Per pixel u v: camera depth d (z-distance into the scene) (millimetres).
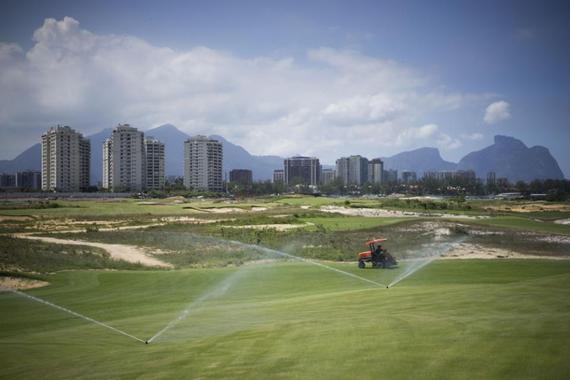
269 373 12516
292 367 12836
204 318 22391
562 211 123938
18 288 33688
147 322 22359
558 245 56969
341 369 12297
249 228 77812
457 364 11945
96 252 55094
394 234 67125
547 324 15266
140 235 71938
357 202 165375
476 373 11258
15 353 17438
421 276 35156
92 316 24719
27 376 14406
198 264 48312
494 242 59312
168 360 14820
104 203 163625
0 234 73438
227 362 13914
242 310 23891
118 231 79000
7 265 41719
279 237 65875
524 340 13570
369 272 38781
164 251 58031
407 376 11367
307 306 23297
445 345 13578
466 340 13930
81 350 17594
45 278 36906
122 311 25844
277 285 33188
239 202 176500
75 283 35625
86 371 14430
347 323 17625
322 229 72375
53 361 16094
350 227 76500
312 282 34125
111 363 15164
